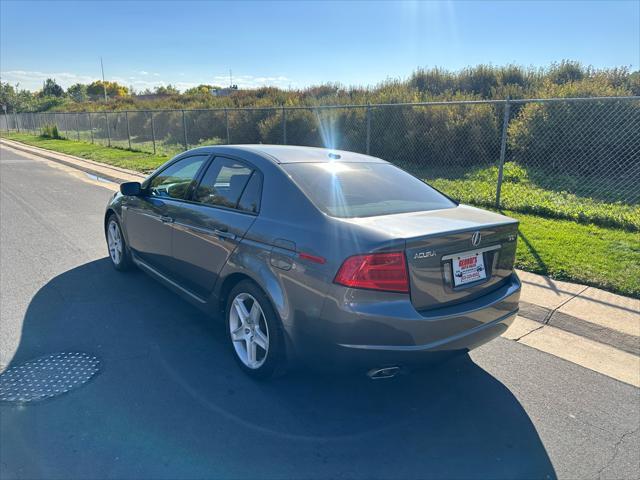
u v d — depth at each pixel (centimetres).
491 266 303
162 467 238
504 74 1555
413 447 261
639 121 918
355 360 260
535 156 1055
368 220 280
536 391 317
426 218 294
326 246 264
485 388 320
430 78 1675
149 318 408
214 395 301
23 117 4009
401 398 307
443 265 272
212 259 346
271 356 299
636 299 444
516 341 387
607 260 530
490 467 247
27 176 1372
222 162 372
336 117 1379
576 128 984
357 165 365
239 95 2472
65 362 334
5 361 333
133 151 1931
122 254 503
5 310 418
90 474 231
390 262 252
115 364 333
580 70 1387
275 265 289
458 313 273
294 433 268
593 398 310
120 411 281
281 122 1500
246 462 244
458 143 1165
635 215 690
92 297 450
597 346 379
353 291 252
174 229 393
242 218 324
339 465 245
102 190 1117
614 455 258
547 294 457
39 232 701
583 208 738
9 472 231
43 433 259
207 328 392
